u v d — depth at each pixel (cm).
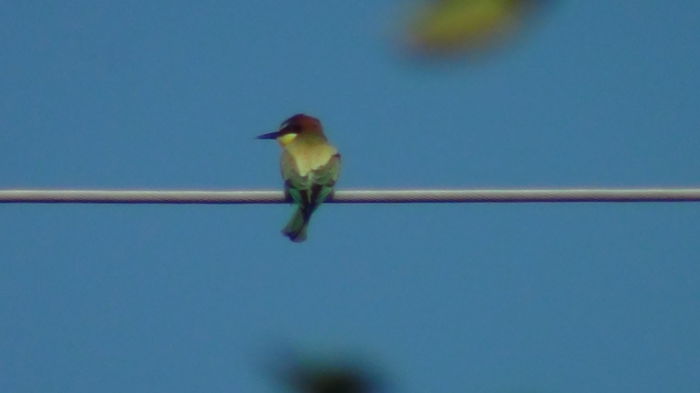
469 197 1045
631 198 1008
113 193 1057
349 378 201
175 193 1078
